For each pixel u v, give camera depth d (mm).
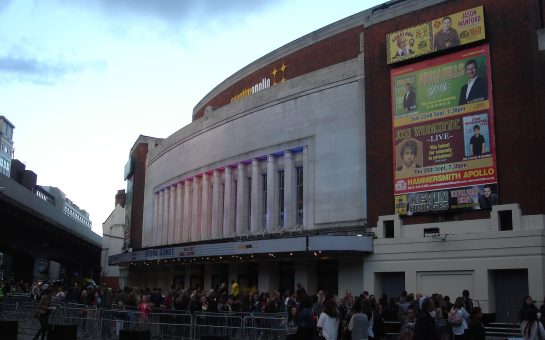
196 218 51938
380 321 18891
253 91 52031
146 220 67812
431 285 30938
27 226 67188
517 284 28406
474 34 30969
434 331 13609
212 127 50656
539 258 27250
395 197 33125
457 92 31516
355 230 35281
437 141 31859
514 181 28859
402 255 32219
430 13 33188
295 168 41188
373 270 33406
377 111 34969
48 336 20719
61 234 77000
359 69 37469
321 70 39969
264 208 43719
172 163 58656
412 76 33500
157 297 28766
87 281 49188
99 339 24406
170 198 58938
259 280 41500
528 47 29406
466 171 30516
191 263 48500
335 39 43969
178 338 23203
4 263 133875
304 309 15320
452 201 30766
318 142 39094
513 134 29266
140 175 73500
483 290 28781
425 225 31750
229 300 27516
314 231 37812
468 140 30703
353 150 36812
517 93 29438
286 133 41625
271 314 23516
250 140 45031
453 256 30172
